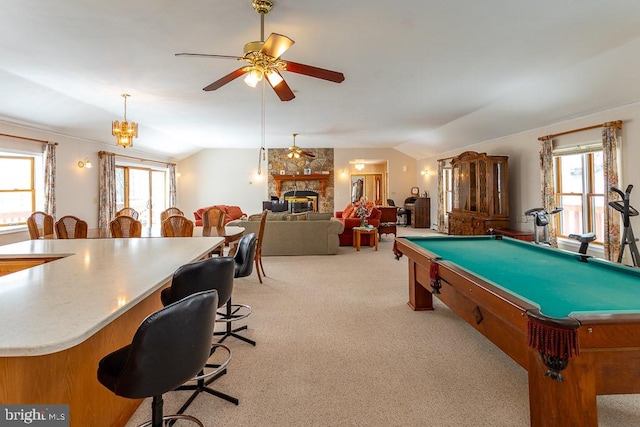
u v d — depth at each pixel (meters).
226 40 3.12
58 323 1.08
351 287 4.36
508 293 1.58
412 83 4.43
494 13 2.68
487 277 2.06
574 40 3.17
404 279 4.75
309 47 3.31
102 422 1.66
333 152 10.82
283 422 1.80
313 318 3.29
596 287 1.83
